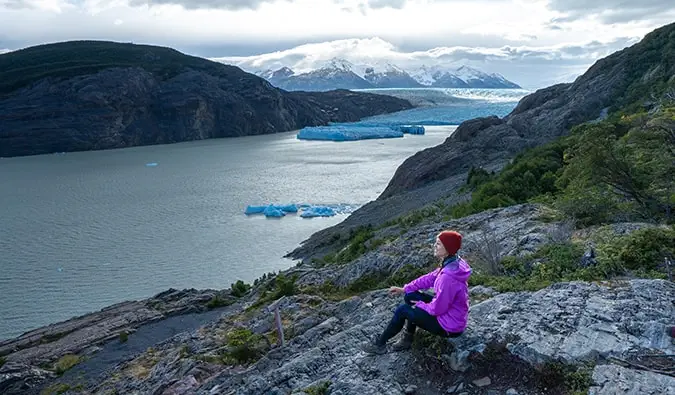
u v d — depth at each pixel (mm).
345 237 42125
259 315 17469
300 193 68125
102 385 17516
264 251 44094
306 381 7781
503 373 6699
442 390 6707
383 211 49531
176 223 53688
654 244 10516
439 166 60438
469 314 8109
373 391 6828
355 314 11711
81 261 42000
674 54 66125
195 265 40781
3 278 38281
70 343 23984
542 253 12570
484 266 12664
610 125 19344
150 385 14422
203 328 18844
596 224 15961
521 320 7523
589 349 6680
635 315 7305
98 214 58031
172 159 108062
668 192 16859
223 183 76375
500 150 63688
